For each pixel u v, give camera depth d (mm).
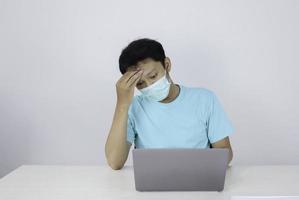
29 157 2424
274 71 2271
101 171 1613
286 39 2244
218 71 2285
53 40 2312
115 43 2291
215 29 2252
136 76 1511
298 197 1204
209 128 1669
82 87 2340
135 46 1527
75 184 1433
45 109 2375
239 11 2236
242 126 2326
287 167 1646
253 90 2293
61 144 2398
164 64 1577
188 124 1646
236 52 2266
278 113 2309
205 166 1274
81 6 2281
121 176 1537
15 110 2389
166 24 2262
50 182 1459
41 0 2289
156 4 2254
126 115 1566
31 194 1317
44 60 2332
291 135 2322
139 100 1709
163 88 1548
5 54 2344
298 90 2277
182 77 2299
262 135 2332
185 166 1280
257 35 2248
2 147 2426
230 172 1571
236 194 1289
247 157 2352
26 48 2330
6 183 1446
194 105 1661
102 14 2279
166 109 1650
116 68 2305
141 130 1667
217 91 2301
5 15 2314
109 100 2336
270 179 1465
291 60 2258
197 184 1305
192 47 2271
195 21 2252
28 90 2365
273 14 2230
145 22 2268
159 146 1642
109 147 1597
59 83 2346
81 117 2365
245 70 2277
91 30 2293
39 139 2404
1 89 2375
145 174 1302
